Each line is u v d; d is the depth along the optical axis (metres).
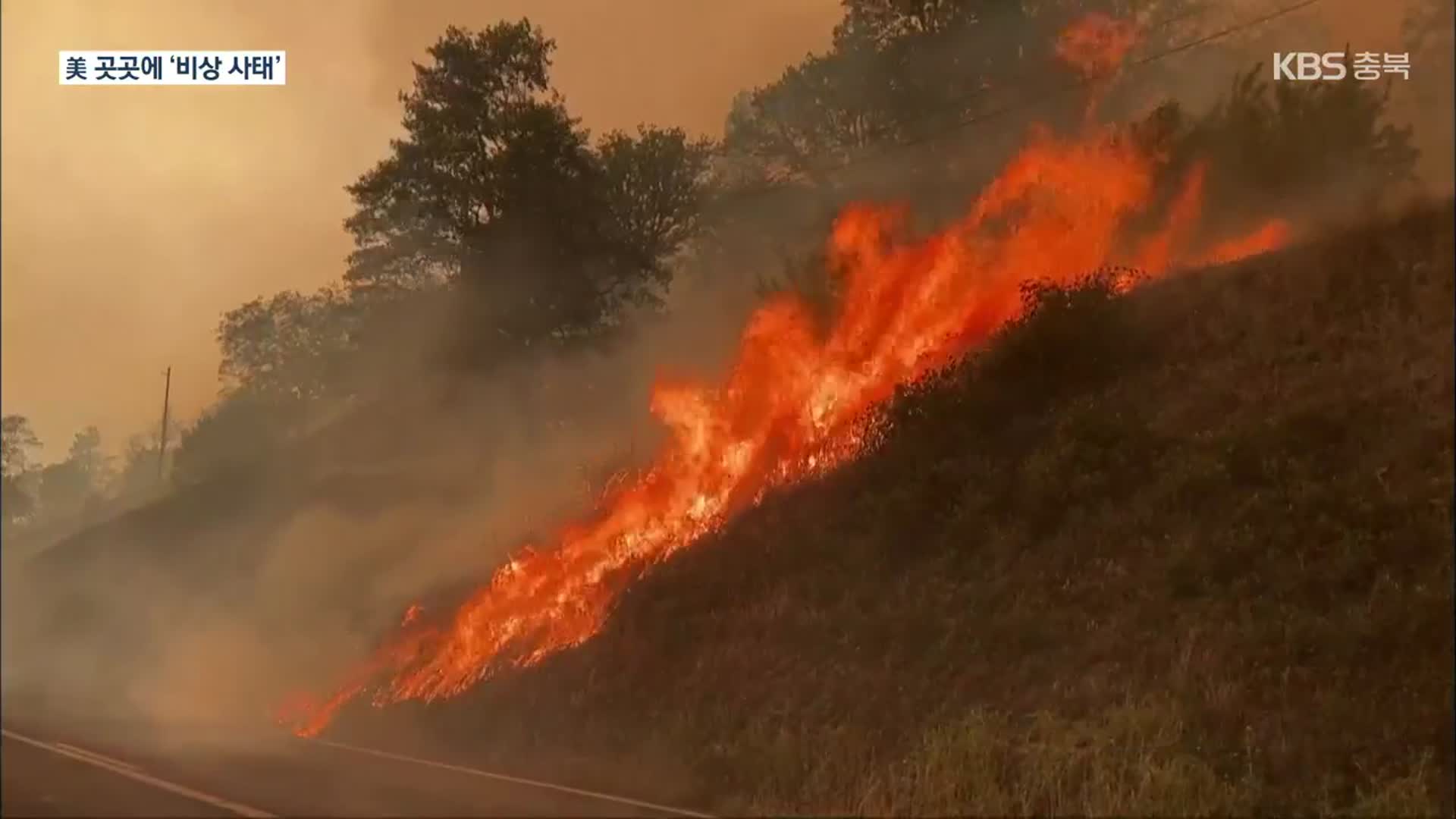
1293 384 17.22
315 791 12.28
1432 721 11.28
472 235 37.09
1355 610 13.01
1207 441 17.09
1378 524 14.04
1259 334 18.73
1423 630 12.32
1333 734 11.55
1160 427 18.09
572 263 37.12
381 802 11.76
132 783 12.41
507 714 19.67
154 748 16.00
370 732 21.44
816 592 18.95
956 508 19.08
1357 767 11.09
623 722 17.78
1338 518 14.44
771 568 20.39
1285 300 19.05
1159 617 14.48
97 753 15.10
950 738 13.08
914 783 12.27
